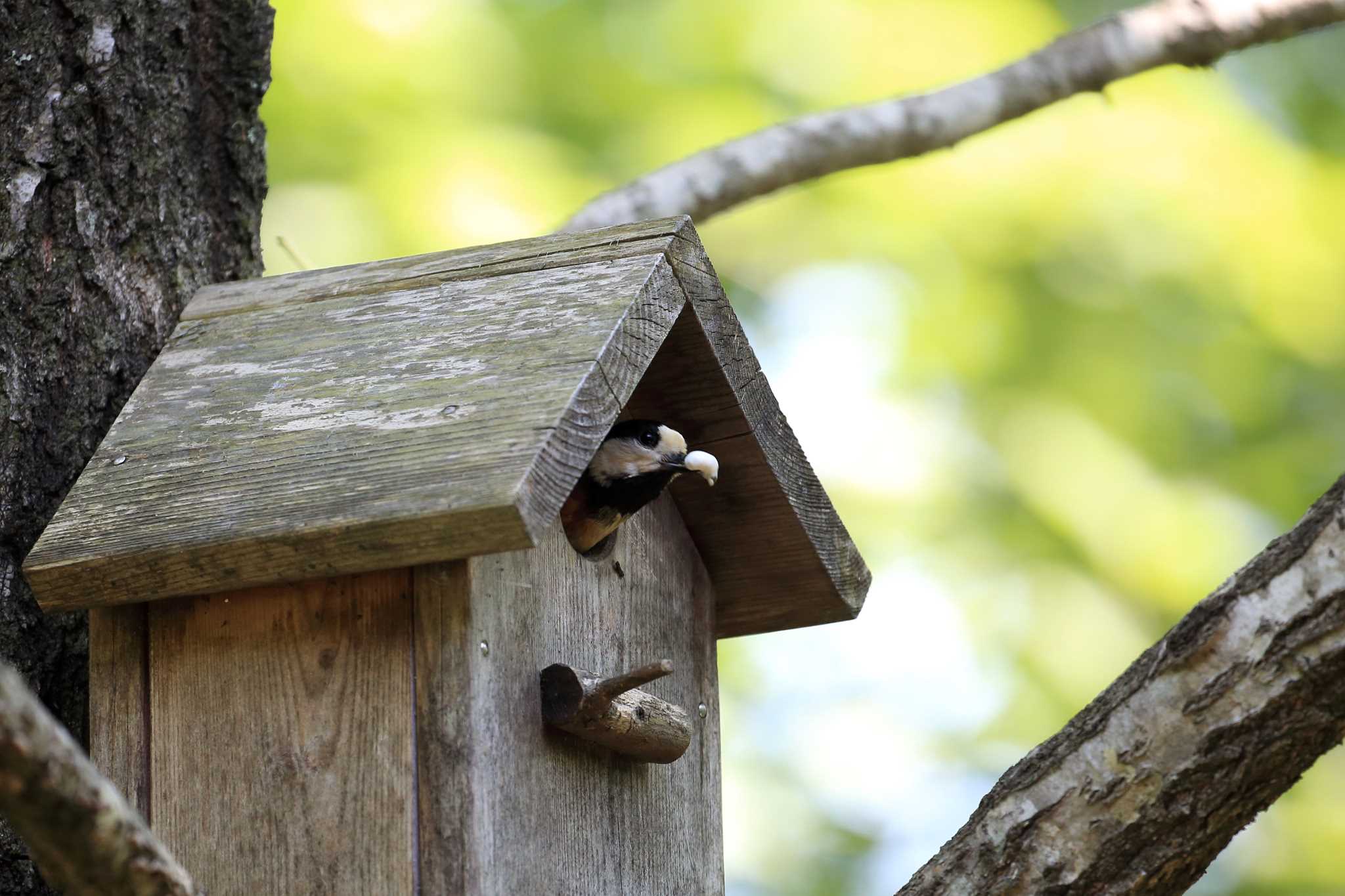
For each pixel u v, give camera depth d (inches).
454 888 210.1
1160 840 224.1
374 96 547.8
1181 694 225.1
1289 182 622.5
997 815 231.8
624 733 236.2
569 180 552.1
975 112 345.4
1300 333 603.8
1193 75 636.7
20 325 256.8
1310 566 221.8
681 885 265.6
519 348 225.9
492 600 220.2
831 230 614.2
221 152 289.4
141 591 217.0
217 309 258.5
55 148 263.9
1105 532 559.2
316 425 223.8
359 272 256.2
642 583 263.6
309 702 219.9
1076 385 585.3
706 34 604.7
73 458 256.8
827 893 510.6
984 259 605.3
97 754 226.8
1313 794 565.6
